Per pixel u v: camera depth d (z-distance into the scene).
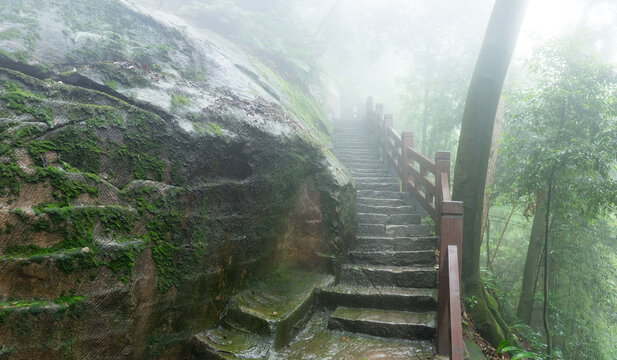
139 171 2.43
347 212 4.48
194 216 2.77
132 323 2.24
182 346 2.71
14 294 1.74
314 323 3.58
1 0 2.53
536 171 4.34
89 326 1.99
